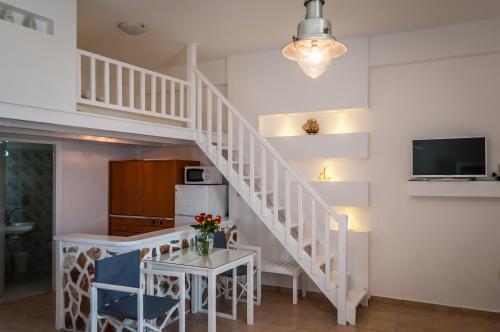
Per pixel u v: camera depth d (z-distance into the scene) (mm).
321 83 4961
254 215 5371
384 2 3773
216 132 5242
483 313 4297
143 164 6027
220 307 4582
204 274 3451
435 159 4418
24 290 5316
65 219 5527
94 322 2988
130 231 6105
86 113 3643
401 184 4691
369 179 4855
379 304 4680
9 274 6188
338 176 5031
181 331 3254
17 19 3232
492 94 4301
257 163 5332
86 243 3771
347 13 4031
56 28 3383
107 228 6246
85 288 3783
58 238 3924
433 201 4539
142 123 4242
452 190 4293
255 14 4109
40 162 6762
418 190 4445
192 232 4438
